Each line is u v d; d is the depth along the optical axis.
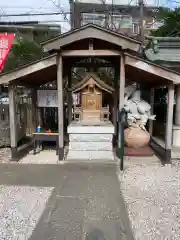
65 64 7.12
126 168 5.39
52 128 7.53
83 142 5.98
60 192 4.11
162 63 7.90
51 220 3.22
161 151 6.46
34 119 7.40
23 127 7.33
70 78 7.26
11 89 5.83
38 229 3.01
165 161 5.70
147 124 8.12
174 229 3.00
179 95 7.36
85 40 5.58
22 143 7.49
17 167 5.53
